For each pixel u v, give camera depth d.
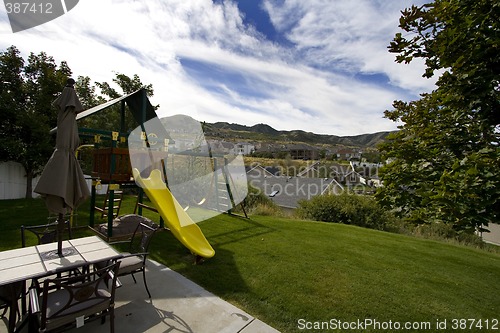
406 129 2.89
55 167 2.36
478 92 1.95
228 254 4.35
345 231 6.77
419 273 4.05
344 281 3.54
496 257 5.32
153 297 2.88
